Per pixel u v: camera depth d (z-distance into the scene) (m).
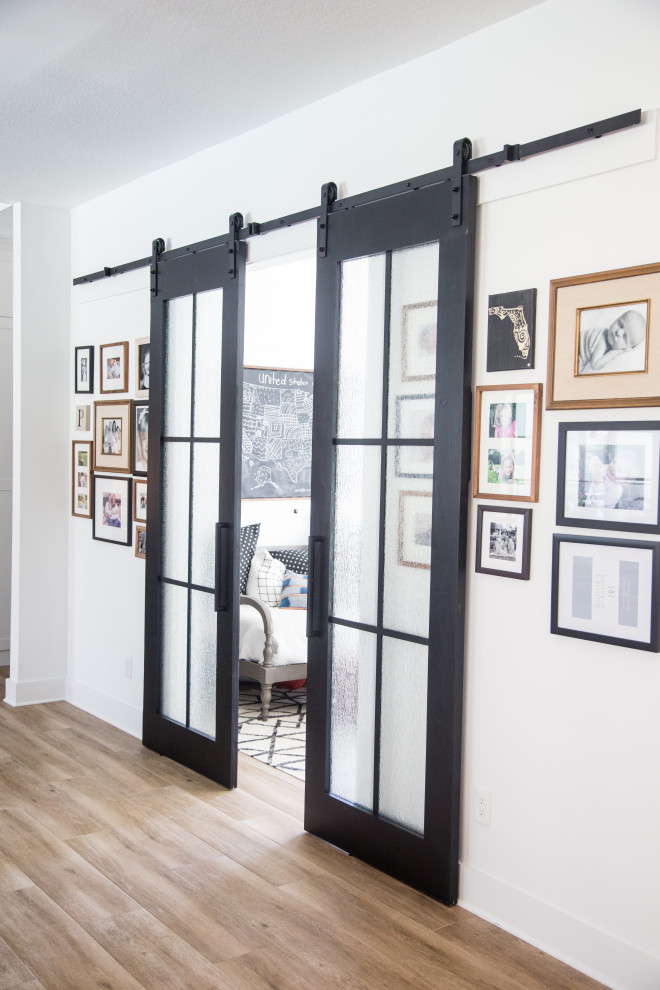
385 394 2.96
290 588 5.58
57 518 4.96
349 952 2.45
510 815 2.60
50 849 3.05
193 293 3.83
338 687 3.16
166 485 4.09
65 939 2.49
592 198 2.36
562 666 2.45
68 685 5.00
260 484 5.99
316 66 2.92
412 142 2.86
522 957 2.45
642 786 2.27
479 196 2.65
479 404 2.65
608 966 2.33
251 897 2.75
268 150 3.47
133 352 4.36
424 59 2.82
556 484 2.45
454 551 2.69
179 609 4.00
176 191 4.02
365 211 2.99
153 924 2.58
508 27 2.55
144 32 2.70
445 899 2.73
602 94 2.32
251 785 3.73
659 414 2.22
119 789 3.63
